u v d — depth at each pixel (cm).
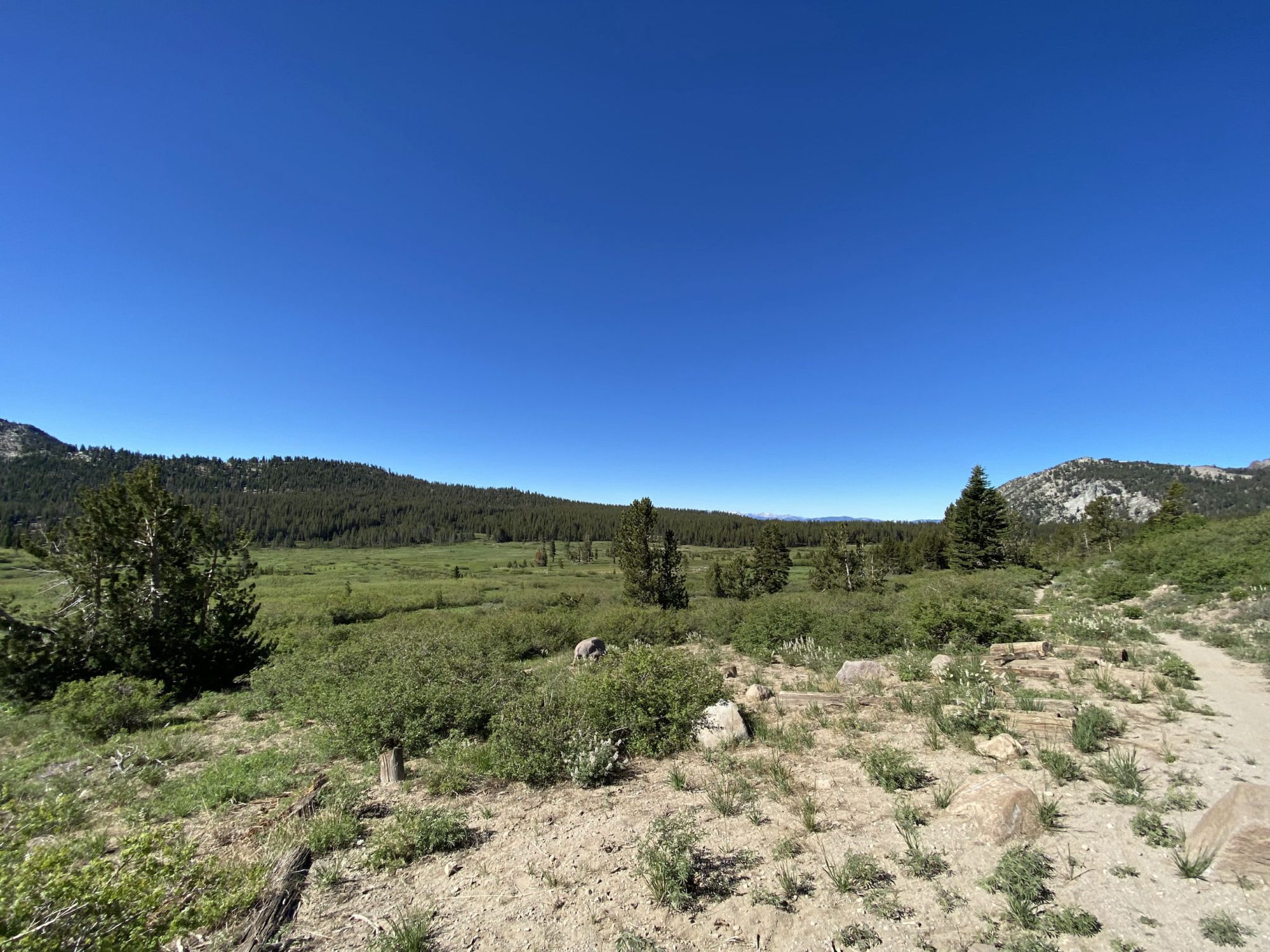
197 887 367
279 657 1672
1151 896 364
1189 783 533
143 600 1461
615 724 764
